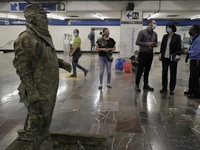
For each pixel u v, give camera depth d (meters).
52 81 1.93
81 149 2.38
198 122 3.25
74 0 9.09
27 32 1.76
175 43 4.59
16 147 2.31
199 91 4.68
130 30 9.04
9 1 9.30
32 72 1.84
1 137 2.75
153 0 8.72
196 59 4.40
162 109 3.83
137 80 5.17
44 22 1.86
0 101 4.38
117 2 8.95
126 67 7.96
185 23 16.38
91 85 5.80
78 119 3.37
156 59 12.99
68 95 4.80
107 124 3.17
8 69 8.58
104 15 13.91
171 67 4.75
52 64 1.92
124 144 2.55
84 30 18.02
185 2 8.64
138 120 3.32
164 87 5.04
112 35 17.88
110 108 3.90
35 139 1.95
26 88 1.75
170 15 12.91
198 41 4.24
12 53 16.53
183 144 2.56
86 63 10.68
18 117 3.46
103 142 2.45
